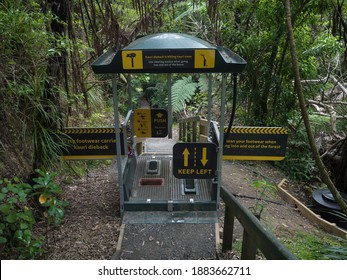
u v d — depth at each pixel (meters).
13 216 2.78
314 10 5.83
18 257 3.04
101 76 8.27
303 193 6.30
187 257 3.36
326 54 6.83
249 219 2.29
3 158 3.49
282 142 4.65
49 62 3.71
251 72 6.43
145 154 6.18
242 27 6.45
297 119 7.31
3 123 3.32
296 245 3.58
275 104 6.80
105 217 4.13
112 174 5.54
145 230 3.81
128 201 4.12
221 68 3.20
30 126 3.68
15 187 3.07
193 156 3.93
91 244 3.54
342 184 6.56
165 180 4.79
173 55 3.16
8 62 3.11
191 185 4.45
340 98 8.68
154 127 5.47
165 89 11.63
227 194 3.02
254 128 4.62
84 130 4.34
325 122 7.80
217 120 8.44
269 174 6.49
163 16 6.74
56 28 3.80
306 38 6.37
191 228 3.85
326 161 7.08
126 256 3.36
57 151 4.17
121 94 9.67
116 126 3.75
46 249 3.37
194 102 10.17
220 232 3.74
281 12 5.71
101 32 5.04
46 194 3.09
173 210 4.12
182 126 7.81
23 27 3.10
